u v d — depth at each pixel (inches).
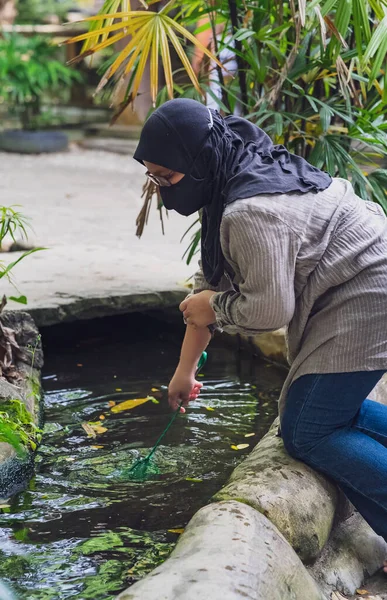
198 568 74.4
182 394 103.3
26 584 86.5
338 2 131.7
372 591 90.5
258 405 139.7
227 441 125.0
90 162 398.3
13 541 95.5
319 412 90.5
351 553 94.3
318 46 155.3
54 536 97.0
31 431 120.0
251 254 82.9
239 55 141.9
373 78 124.3
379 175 144.9
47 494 107.5
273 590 74.8
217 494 91.4
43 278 174.1
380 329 88.0
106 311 161.9
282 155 91.3
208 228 90.4
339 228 87.6
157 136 84.9
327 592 86.4
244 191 84.3
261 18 143.6
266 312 83.6
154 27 129.4
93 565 90.7
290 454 96.3
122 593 71.6
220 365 158.7
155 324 173.9
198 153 85.0
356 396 89.7
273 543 81.5
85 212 278.5
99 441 123.8
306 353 90.5
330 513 92.8
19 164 386.6
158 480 112.1
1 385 126.1
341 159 138.7
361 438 92.0
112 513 102.7
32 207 284.0
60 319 156.9
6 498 106.0
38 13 577.0
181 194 87.6
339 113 138.0
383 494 89.3
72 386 145.5
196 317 95.4
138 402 138.9
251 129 92.5
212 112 88.0
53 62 447.5
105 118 516.4
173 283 174.1
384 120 156.7
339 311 88.4
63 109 555.8
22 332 142.4
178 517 102.2
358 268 87.2
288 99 153.1
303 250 86.0
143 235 241.8
